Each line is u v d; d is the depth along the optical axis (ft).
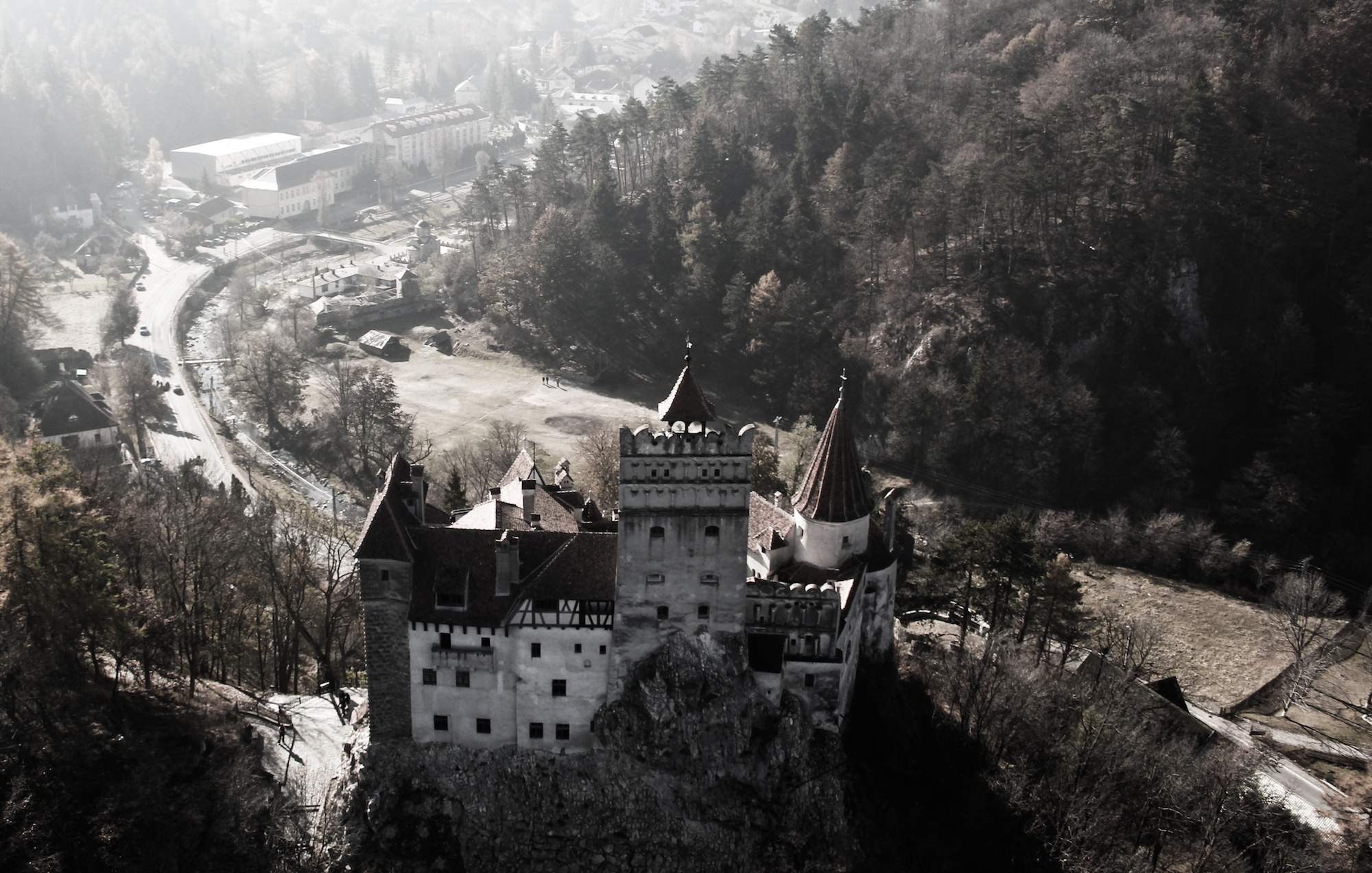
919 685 354.74
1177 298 634.43
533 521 314.96
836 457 321.52
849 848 298.15
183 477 516.73
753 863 295.48
